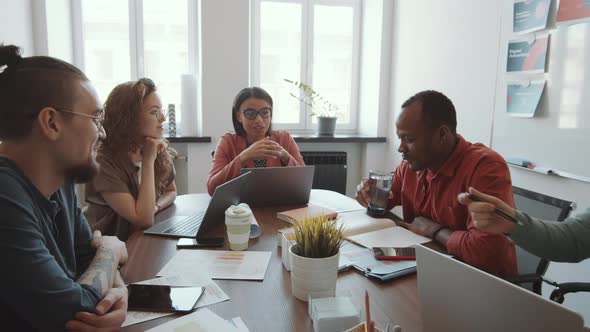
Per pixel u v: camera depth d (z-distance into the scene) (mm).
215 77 3121
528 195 1546
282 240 1169
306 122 3805
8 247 769
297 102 3760
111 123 1694
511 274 1315
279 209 1787
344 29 3754
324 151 3645
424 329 780
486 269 1249
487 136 2309
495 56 2219
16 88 826
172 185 2021
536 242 1113
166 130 3432
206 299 963
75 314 816
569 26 1757
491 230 1104
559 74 1816
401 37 3279
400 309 927
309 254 950
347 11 3730
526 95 2000
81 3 3236
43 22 2814
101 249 1091
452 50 2623
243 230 1271
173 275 1089
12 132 846
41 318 787
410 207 1788
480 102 2361
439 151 1483
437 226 1456
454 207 1474
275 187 1787
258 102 2186
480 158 1442
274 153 1997
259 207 1808
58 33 3000
